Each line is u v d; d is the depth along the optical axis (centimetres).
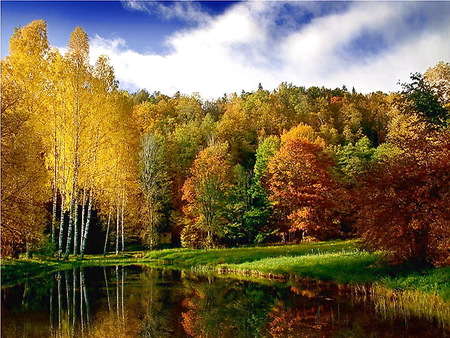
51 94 2992
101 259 3444
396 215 1542
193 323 1216
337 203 3800
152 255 3606
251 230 4559
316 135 6116
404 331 1067
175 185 5594
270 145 5353
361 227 1689
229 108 8925
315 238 3953
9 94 2002
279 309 1380
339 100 9050
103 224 4591
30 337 1059
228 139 6706
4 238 1997
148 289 1861
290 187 4097
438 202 1452
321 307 1384
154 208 4378
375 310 1313
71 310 1406
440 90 1970
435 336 1018
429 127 1803
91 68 3222
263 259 2717
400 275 1589
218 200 4297
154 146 4684
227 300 1570
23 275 2305
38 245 3052
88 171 3309
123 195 3962
